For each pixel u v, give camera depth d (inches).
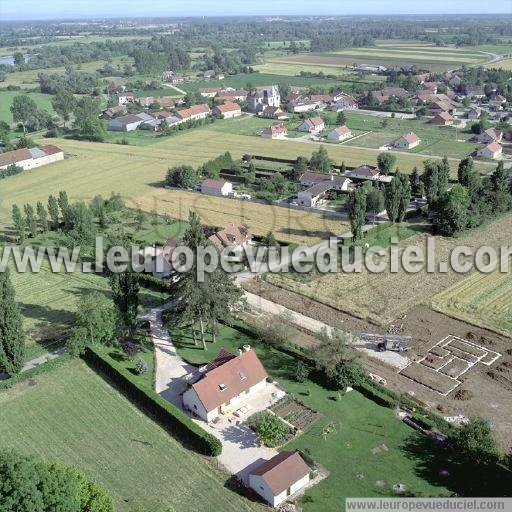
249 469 2292.1
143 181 6220.5
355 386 2770.7
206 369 2839.6
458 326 3302.2
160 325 3361.2
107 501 1879.9
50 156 7130.9
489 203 4972.9
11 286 2753.4
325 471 2272.4
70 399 2714.1
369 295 3673.7
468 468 2274.9
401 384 2802.7
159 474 2262.6
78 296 3732.8
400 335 3184.1
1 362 2792.8
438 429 2485.2
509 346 3095.5
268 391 2768.2
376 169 6038.4
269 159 6865.2
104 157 7327.8
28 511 1690.5
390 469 2278.5
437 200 4788.4
